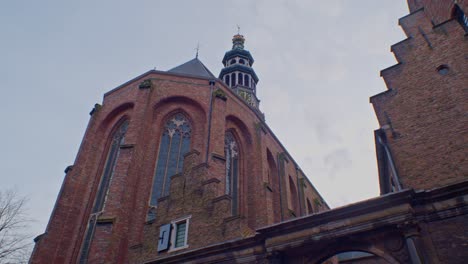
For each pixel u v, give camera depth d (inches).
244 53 2313.0
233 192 1092.5
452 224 386.3
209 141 979.3
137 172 901.8
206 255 578.2
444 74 559.5
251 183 1115.9
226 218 613.9
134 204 861.8
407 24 685.9
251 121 1275.8
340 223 443.2
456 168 454.9
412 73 596.4
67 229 884.6
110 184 915.4
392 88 599.2
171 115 1104.2
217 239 601.6
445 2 700.0
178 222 673.0
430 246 383.2
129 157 887.7
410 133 527.2
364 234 427.5
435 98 540.4
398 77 606.9
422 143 505.7
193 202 681.0
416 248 375.9
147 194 909.2
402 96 578.2
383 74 628.1
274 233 500.7
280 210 1240.8
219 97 1096.2
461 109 502.6
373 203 425.1
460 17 666.2
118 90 1186.6
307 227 471.5
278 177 1327.5
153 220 712.4
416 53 620.4
